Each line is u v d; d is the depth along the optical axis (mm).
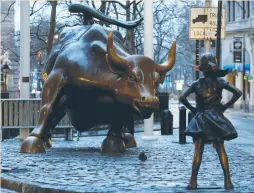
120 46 16203
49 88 16203
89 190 9891
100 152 16406
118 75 14844
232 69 64750
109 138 16344
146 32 20438
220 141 9852
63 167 13109
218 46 20438
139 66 14383
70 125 20875
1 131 20969
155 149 17500
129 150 17109
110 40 14320
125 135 18000
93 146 18781
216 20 22141
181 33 71375
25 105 20578
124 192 9672
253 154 16656
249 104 63625
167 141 20734
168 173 12211
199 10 22141
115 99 14930
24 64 21109
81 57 15742
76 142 20578
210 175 11969
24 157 15047
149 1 20406
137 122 33250
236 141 22344
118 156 15367
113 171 12469
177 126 33000
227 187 9953
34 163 13828
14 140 20938
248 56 66000
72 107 16312
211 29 22156
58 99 16156
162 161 14312
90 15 17844
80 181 11102
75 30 17203
